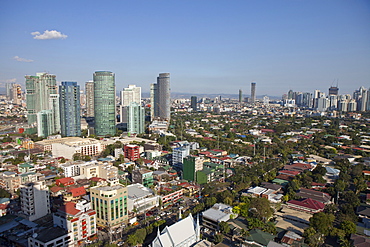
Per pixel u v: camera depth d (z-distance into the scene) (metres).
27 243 197.00
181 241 180.75
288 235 197.88
